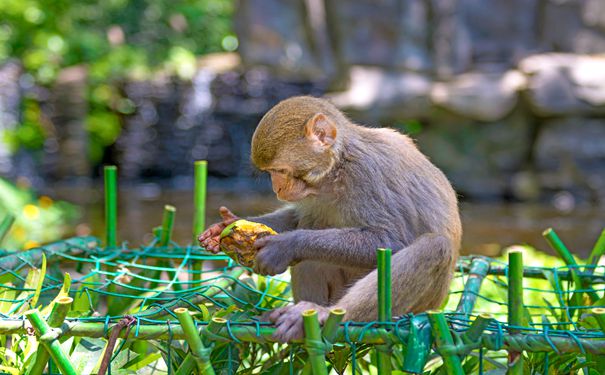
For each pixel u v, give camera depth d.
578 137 17.53
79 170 20.89
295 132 4.27
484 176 18.12
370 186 4.23
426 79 18.55
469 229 15.54
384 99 17.72
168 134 21.45
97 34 22.72
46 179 20.73
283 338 3.31
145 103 21.31
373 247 4.06
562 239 14.70
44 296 4.59
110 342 3.29
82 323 3.38
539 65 17.56
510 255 3.27
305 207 4.62
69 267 6.71
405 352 3.21
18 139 20.23
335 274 4.61
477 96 17.50
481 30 19.05
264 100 21.03
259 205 18.41
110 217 5.23
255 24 19.58
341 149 4.29
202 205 5.30
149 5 23.70
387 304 3.28
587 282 4.76
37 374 3.37
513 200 18.08
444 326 3.12
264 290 4.89
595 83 17.17
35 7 21.52
